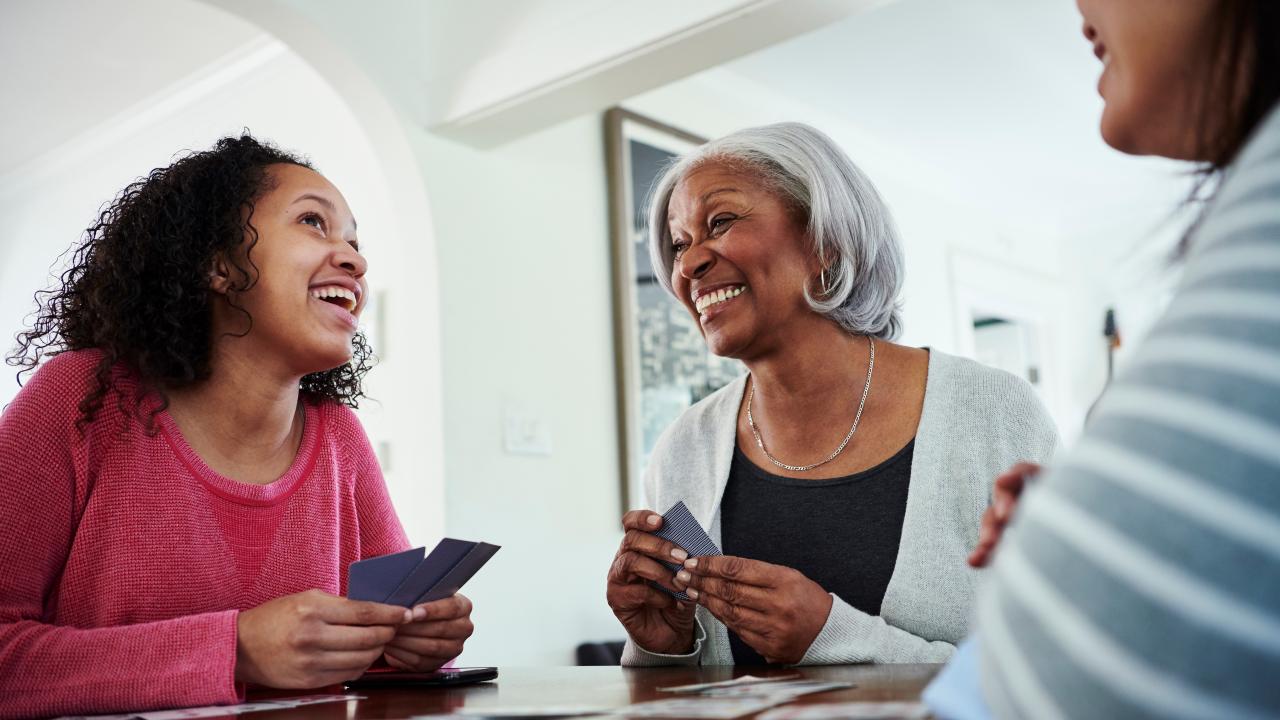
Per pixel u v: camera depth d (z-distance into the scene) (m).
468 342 3.19
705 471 1.59
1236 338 0.34
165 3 3.74
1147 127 0.57
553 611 3.35
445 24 3.15
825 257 1.46
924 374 1.47
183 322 1.33
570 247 3.62
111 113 4.70
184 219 1.34
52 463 1.23
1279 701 0.30
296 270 1.35
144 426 1.29
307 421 1.51
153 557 1.25
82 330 1.38
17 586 1.18
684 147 4.12
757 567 1.23
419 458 3.12
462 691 1.08
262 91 4.23
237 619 1.08
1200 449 0.33
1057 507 0.36
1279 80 0.48
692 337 3.99
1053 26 4.09
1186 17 0.52
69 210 5.16
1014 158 5.51
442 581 1.22
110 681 1.05
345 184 3.87
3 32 3.91
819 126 4.91
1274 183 0.36
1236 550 0.31
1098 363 6.54
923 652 1.23
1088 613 0.33
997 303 6.14
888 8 3.88
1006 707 0.36
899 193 5.44
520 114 3.07
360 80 3.03
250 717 0.89
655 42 2.67
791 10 2.53
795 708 0.65
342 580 1.52
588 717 0.69
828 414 1.49
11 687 1.08
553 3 2.88
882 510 1.42
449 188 3.21
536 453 3.36
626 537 1.33
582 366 3.59
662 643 1.40
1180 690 0.31
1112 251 6.55
